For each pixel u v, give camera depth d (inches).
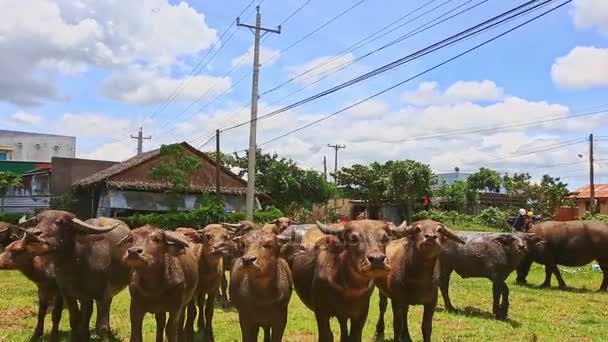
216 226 434.9
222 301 580.1
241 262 316.8
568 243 759.1
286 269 349.7
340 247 328.8
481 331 470.3
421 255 377.1
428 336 392.2
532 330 478.3
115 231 415.5
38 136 2600.9
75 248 378.6
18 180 1686.8
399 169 1840.6
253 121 1148.5
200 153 1555.1
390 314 549.0
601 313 568.4
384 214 1962.4
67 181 1939.0
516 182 2113.7
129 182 1445.6
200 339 440.5
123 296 649.6
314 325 491.5
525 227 946.7
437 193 2112.5
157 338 362.3
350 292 327.3
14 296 649.0
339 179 1980.8
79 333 391.2
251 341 338.0
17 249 358.6
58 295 416.2
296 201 1863.9
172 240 342.3
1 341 425.4
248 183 1138.0
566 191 2020.2
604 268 760.3
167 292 344.5
